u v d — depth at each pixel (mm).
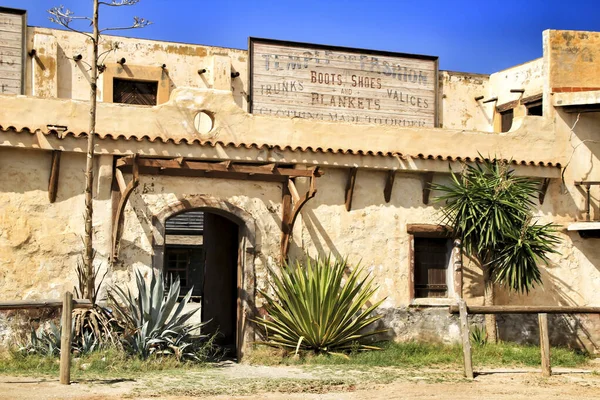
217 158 14648
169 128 14586
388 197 16047
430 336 16016
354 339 15016
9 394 10094
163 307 13391
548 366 13266
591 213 17578
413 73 18875
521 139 17016
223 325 17500
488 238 15547
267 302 14953
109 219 14141
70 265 13938
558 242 16078
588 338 17250
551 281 17125
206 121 16984
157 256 14328
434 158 16016
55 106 13977
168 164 13867
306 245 15477
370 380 12305
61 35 17312
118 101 17703
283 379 12188
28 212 13797
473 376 12906
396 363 14086
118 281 14070
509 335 16719
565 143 17422
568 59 17719
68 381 10969
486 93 20641
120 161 13859
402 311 15930
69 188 14047
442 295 16562
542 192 17203
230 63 18062
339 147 15602
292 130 15367
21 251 13711
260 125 15188
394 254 16016
